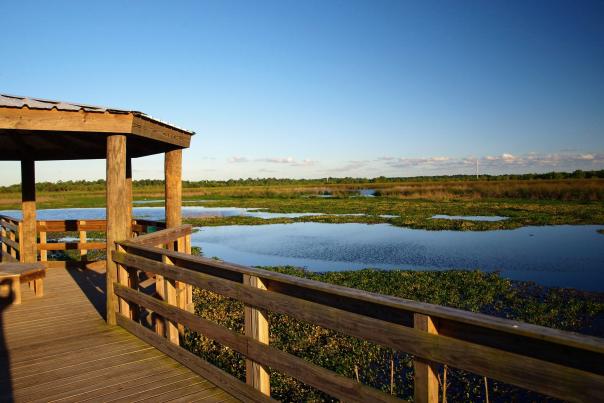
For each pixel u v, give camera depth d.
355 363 6.64
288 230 25.12
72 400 3.57
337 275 12.75
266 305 3.26
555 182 60.16
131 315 5.53
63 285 8.15
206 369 3.94
